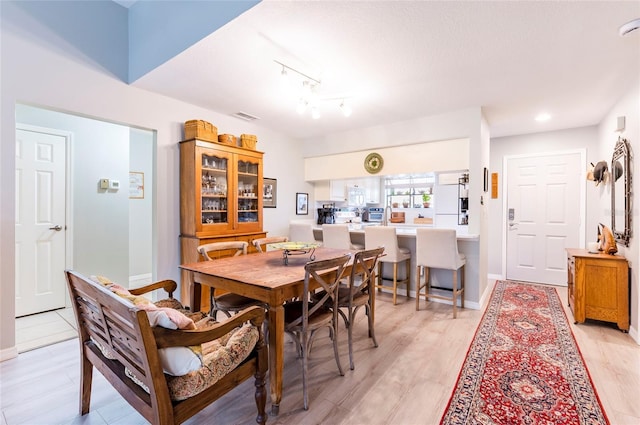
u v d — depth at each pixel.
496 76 2.67
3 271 2.24
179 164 3.38
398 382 2.00
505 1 1.71
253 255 2.75
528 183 4.67
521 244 4.73
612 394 1.86
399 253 3.64
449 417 1.66
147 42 2.69
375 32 2.03
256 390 1.56
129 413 1.71
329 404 1.78
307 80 2.77
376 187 6.50
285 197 4.81
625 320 2.77
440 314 3.29
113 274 3.76
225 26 1.98
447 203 4.69
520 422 1.62
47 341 2.58
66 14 2.57
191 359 1.25
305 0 1.72
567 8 1.77
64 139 3.37
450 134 3.67
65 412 1.71
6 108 2.26
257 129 4.32
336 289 2.03
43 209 3.24
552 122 4.09
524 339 2.64
